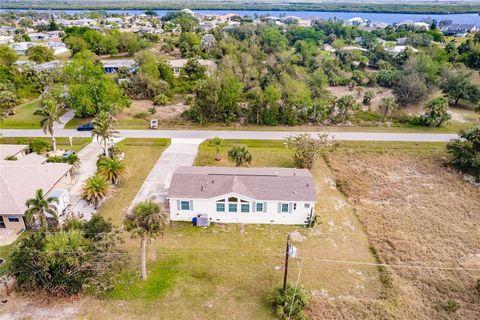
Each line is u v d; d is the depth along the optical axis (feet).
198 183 118.01
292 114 200.13
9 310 83.15
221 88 201.98
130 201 124.47
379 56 357.20
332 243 107.96
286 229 114.21
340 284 92.73
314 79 255.29
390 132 190.70
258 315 83.25
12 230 108.78
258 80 266.57
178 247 104.73
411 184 141.08
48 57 338.95
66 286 83.92
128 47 388.78
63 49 405.39
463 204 127.95
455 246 106.52
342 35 509.76
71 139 169.58
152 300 86.94
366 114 216.74
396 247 105.29
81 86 190.60
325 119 205.46
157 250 103.14
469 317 83.10
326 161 159.22
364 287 92.12
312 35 463.42
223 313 83.71
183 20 595.06
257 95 200.03
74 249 84.02
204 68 285.84
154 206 87.97
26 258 83.82
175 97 255.29
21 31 544.62
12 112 208.44
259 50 357.20
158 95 241.35
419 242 108.06
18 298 86.33
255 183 118.32
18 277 84.48
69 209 118.42
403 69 284.00
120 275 93.61
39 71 271.90
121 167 132.98
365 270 97.81
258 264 98.99
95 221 96.63
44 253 82.84
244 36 467.52
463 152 148.97
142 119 206.08
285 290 84.74
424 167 154.30
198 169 128.26
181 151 164.25
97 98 194.08
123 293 88.53
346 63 342.03
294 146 151.12
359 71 307.78
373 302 86.74
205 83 203.92
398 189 137.49
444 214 122.31
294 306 82.12
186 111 210.38
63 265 83.76
